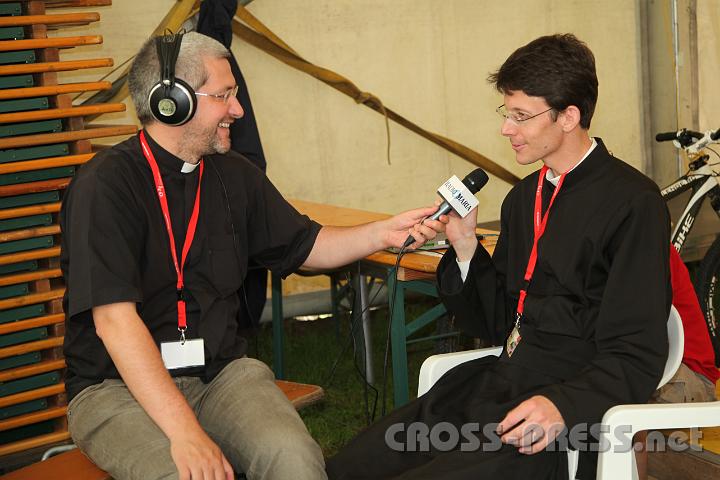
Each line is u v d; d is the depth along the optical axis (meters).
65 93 2.99
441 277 2.43
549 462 1.99
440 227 2.39
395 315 3.20
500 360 2.29
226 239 2.48
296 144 5.36
